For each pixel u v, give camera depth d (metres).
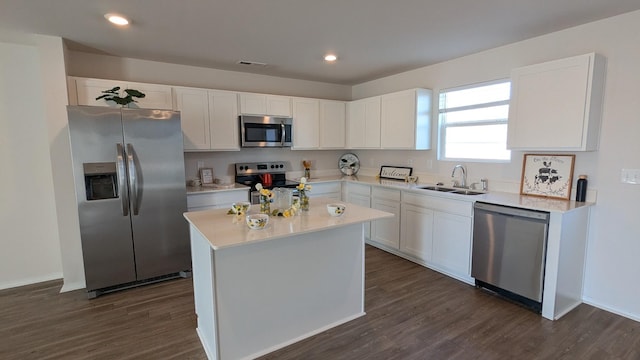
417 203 3.63
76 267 3.15
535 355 2.09
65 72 3.00
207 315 2.12
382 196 4.12
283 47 3.25
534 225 2.54
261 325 2.15
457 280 3.26
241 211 2.27
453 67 3.74
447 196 3.27
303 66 4.04
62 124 3.00
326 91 5.13
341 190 4.82
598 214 2.66
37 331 2.41
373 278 3.32
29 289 3.15
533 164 3.07
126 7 2.30
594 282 2.73
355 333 2.38
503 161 3.36
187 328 2.44
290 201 2.50
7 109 3.10
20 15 2.42
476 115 3.61
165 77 3.85
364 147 4.75
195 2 2.23
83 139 2.81
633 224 2.50
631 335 2.30
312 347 2.22
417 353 2.13
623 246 2.55
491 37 2.97
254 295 2.10
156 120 3.10
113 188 3.03
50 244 3.37
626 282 2.55
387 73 4.45
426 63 3.91
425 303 2.79
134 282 3.19
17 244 3.23
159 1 2.20
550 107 2.67
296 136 4.57
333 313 2.48
